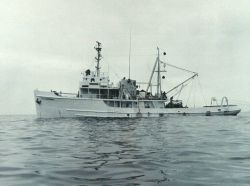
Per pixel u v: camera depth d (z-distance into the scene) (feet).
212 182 49.98
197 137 115.65
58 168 60.08
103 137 117.29
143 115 265.34
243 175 54.54
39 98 248.73
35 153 79.05
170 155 74.33
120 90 262.47
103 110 252.42
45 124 197.26
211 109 293.64
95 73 265.75
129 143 97.81
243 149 84.28
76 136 122.83
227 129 153.07
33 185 48.47
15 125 192.34
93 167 60.80
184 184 48.75
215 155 74.64
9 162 66.90
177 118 256.93
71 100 246.88
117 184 48.62
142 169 59.06
